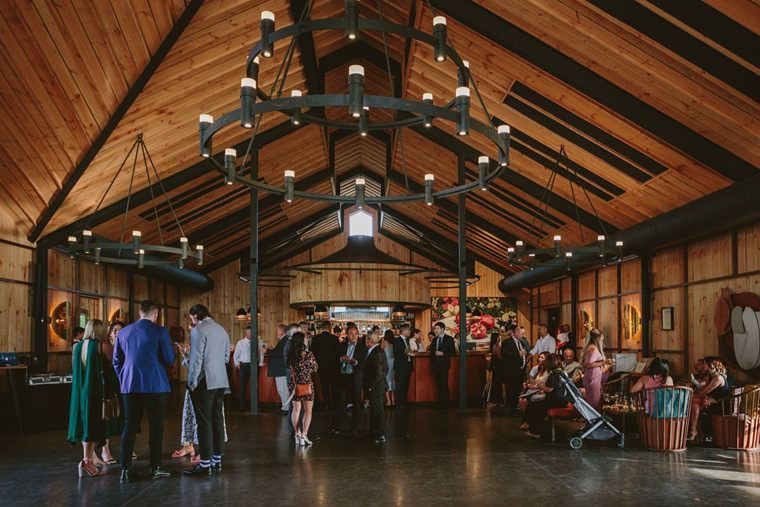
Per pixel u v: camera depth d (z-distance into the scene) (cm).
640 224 934
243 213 1362
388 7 828
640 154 784
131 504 431
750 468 541
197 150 923
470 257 1873
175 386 1515
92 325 530
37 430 761
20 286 856
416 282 1694
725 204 702
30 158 731
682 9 525
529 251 854
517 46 670
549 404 687
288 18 767
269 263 1875
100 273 1198
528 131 879
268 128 1001
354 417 730
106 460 564
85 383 514
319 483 490
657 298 1018
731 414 642
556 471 531
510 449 632
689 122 652
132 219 1076
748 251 760
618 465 555
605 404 743
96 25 582
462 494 456
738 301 772
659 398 625
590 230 1134
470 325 1859
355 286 1611
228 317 1814
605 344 1250
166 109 775
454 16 697
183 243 816
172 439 693
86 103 674
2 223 809
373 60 985
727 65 557
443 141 1050
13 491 467
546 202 1080
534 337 1803
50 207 828
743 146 641
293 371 659
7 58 583
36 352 887
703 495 451
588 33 610
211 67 751
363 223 1939
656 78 618
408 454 605
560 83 737
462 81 407
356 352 796
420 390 1024
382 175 1619
